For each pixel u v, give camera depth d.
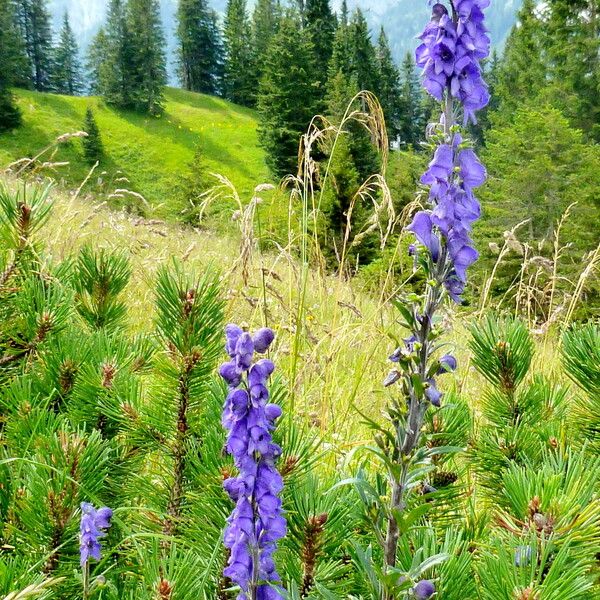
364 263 15.78
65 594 2.37
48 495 2.40
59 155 65.44
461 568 2.17
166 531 2.85
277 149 48.69
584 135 37.22
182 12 104.69
